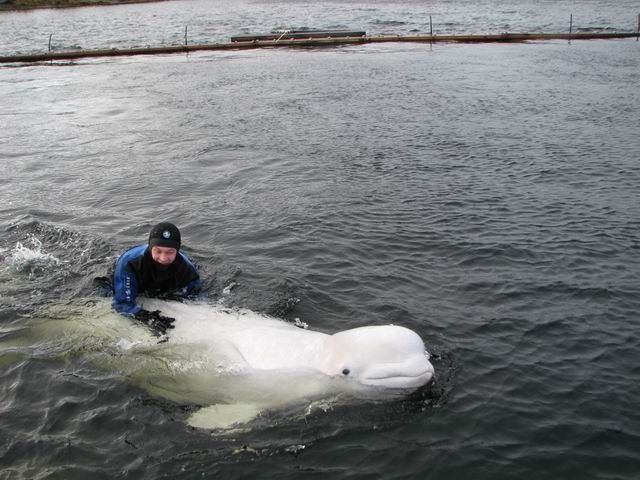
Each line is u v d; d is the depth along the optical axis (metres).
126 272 6.88
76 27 54.09
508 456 4.82
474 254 8.62
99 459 4.85
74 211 10.51
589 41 38.94
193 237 9.26
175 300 7.01
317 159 13.84
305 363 5.67
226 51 37.72
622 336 6.50
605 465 4.71
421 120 17.94
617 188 11.58
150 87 25.02
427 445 4.94
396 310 6.99
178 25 55.78
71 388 5.74
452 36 39.81
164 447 4.97
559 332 6.58
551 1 77.56
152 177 12.62
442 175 12.52
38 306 7.16
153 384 5.83
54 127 17.78
